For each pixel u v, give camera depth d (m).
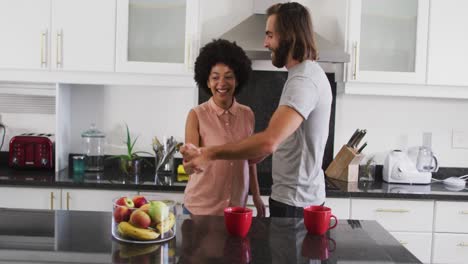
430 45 2.65
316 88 1.58
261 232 1.36
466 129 3.02
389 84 2.69
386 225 2.49
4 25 2.55
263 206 2.08
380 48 2.70
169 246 1.21
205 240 1.27
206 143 1.91
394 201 2.48
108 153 2.98
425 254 2.52
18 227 1.35
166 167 2.78
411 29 2.69
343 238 1.33
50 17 2.56
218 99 1.91
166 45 2.65
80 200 2.45
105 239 1.25
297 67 1.63
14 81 2.77
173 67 2.61
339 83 2.87
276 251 1.20
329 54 2.51
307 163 1.70
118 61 2.59
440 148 3.03
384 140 3.01
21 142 2.71
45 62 2.58
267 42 1.73
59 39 2.57
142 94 2.96
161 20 2.64
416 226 2.50
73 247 1.18
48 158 2.74
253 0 2.68
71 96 2.95
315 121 1.64
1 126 2.90
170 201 1.29
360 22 2.63
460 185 2.76
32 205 2.45
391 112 3.00
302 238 1.32
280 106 1.55
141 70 2.60
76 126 2.97
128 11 2.59
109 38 2.58
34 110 2.91
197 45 2.61
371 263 1.14
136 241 1.22
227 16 2.94
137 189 2.44
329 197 2.46
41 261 1.08
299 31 1.64
